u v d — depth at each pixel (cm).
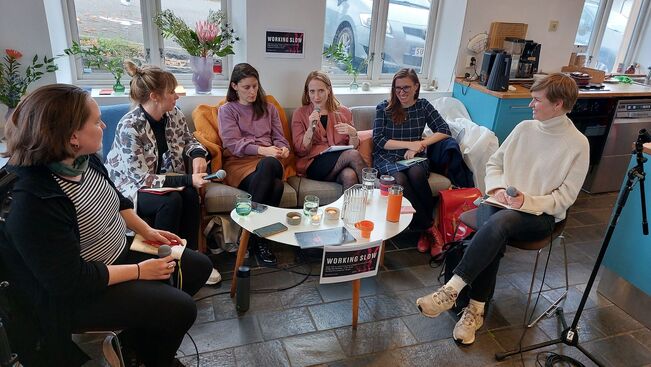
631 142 372
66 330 130
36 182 117
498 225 190
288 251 261
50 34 251
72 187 129
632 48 463
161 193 205
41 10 243
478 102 340
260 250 248
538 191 203
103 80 299
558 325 213
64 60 277
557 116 197
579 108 361
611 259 229
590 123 363
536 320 212
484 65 341
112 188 152
